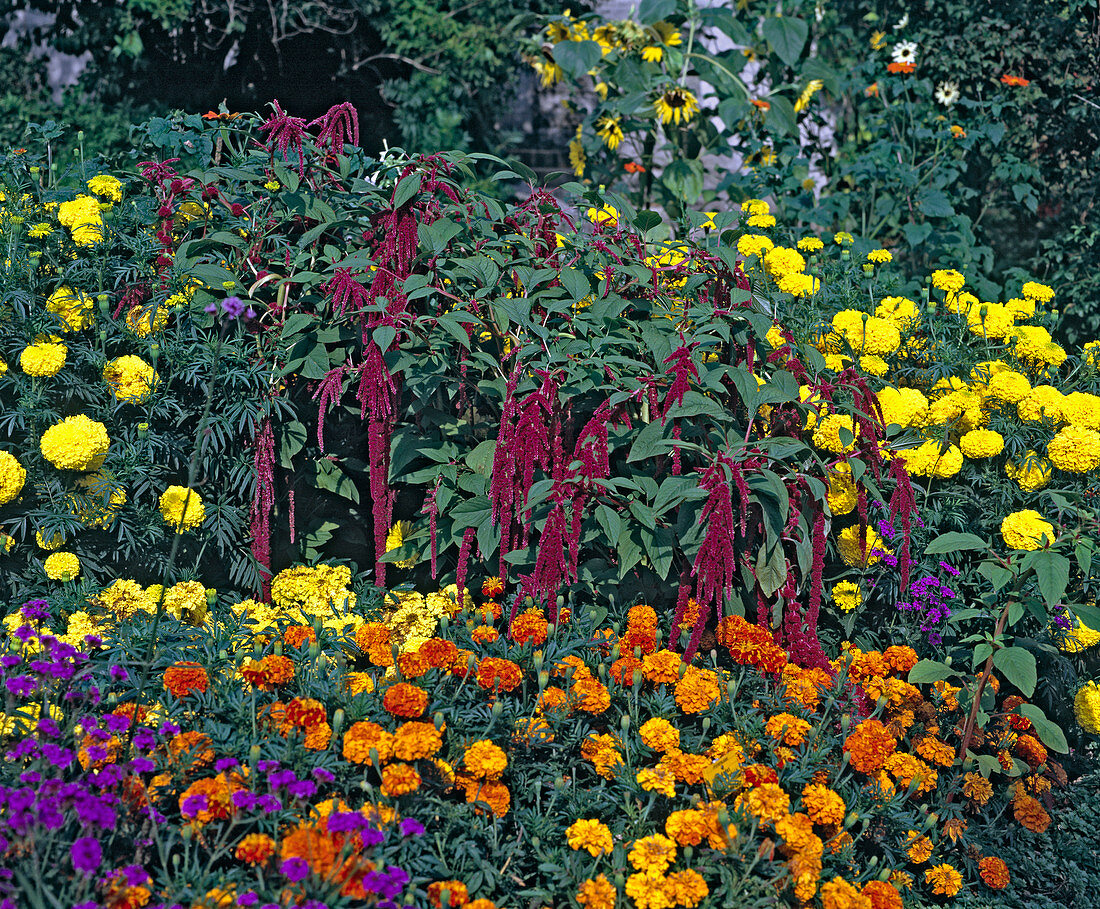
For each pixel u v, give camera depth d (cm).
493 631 271
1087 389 361
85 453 279
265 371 292
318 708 230
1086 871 271
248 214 316
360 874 193
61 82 754
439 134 756
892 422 316
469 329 292
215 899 189
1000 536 319
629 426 270
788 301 364
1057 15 561
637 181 634
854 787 254
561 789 232
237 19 744
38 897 178
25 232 312
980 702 278
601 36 639
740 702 263
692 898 206
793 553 279
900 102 615
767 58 662
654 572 295
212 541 308
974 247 576
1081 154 563
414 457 297
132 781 211
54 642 230
